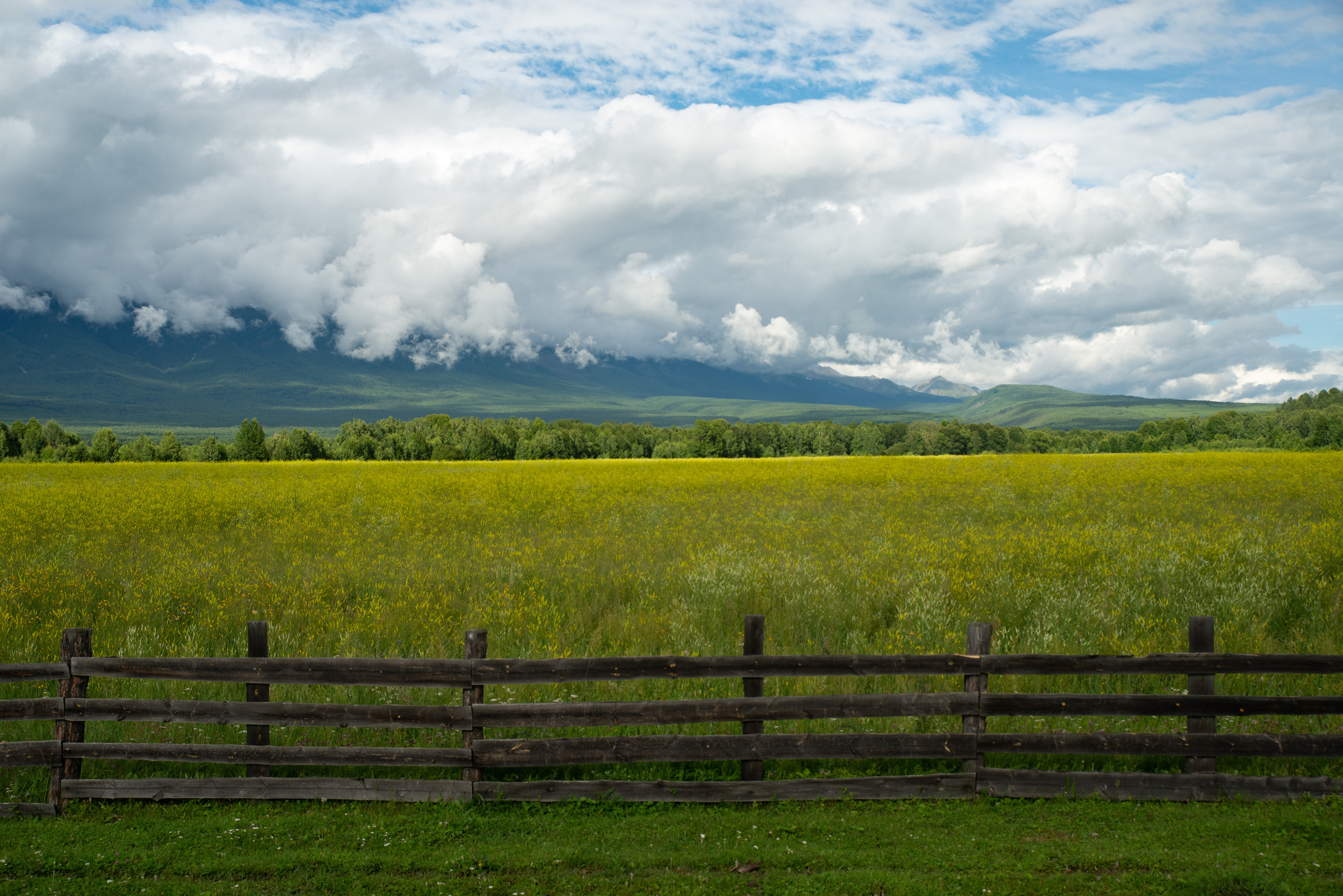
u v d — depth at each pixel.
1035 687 7.37
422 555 14.80
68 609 10.12
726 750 5.36
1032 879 4.28
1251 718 6.37
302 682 5.31
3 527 18.16
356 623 9.42
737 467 47.06
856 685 7.30
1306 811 5.05
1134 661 5.42
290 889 4.28
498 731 6.38
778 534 16.56
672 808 5.25
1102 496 23.58
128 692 7.11
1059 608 9.38
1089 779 5.33
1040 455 59.75
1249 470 33.94
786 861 4.52
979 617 9.59
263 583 11.38
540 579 11.88
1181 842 4.70
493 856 4.57
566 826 5.00
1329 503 19.55
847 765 5.78
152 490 28.91
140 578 11.62
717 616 9.73
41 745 5.32
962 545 14.15
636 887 4.26
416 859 4.54
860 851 4.61
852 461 55.16
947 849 4.63
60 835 4.86
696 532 17.38
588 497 26.33
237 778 5.38
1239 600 9.46
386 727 5.31
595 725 5.31
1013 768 5.75
